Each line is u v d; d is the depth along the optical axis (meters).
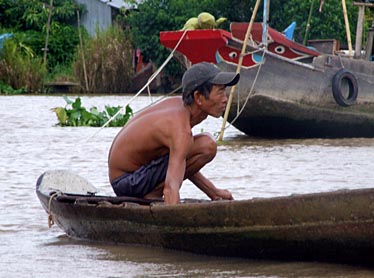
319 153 23.86
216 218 10.67
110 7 76.25
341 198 9.78
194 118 11.95
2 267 10.81
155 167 12.22
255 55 27.67
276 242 10.39
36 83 66.56
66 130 31.97
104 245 11.99
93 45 66.75
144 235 11.52
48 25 70.12
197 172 12.66
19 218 13.96
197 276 10.12
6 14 76.69
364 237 9.74
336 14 60.66
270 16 63.91
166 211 11.02
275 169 19.94
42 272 10.52
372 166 20.39
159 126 11.88
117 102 52.81
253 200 10.37
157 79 68.44
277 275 10.04
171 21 67.62
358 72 29.38
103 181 18.16
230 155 23.31
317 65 28.56
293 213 10.11
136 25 68.56
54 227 13.31
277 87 28.17
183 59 28.73
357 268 10.24
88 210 11.94
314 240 10.12
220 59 27.42
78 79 66.81
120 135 12.53
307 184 17.45
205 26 27.66
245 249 10.73
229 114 28.95
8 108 46.34
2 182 17.92
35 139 28.08
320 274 10.00
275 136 29.78
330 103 28.98
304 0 61.75
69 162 21.64
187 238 11.05
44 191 13.13
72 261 11.05
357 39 31.56
